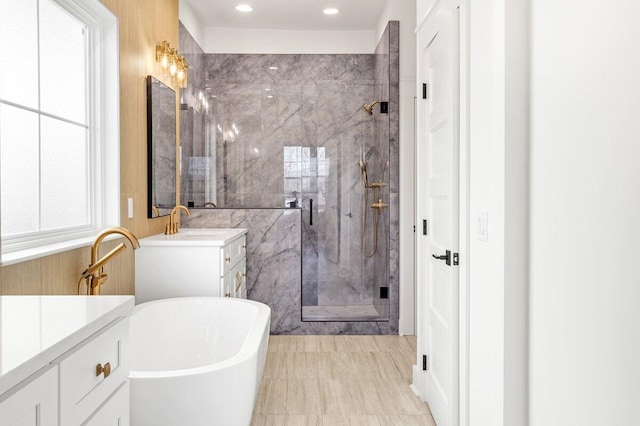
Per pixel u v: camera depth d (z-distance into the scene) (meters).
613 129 1.16
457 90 2.11
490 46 1.75
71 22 2.27
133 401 1.74
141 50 2.94
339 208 4.55
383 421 2.54
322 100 4.53
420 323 2.86
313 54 4.82
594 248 1.23
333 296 4.57
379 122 4.39
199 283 2.96
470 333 1.98
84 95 2.39
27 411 0.80
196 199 4.32
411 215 4.14
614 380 1.16
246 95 4.47
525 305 1.58
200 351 2.76
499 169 1.60
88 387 1.03
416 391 2.92
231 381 1.83
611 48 1.16
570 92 1.33
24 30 1.88
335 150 4.54
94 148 2.47
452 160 2.13
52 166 2.10
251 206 4.46
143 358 2.56
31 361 0.79
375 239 4.55
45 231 2.02
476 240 1.90
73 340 0.94
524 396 1.59
